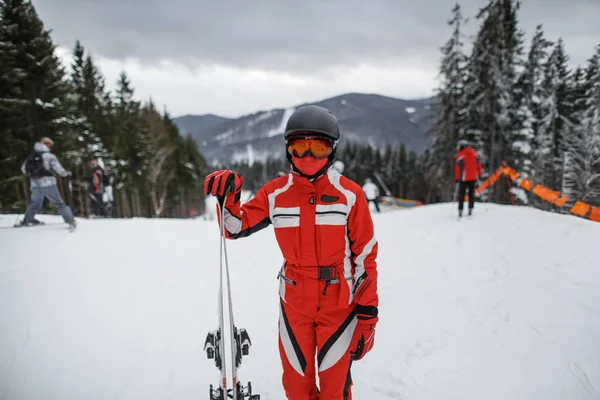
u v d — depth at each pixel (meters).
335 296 1.91
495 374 2.75
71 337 3.18
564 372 2.70
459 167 8.59
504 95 20.83
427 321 3.66
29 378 2.62
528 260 5.19
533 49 23.80
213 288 4.55
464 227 7.62
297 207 1.88
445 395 2.58
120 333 3.32
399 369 2.90
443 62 24.31
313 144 1.78
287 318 2.00
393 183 59.75
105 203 12.33
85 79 34.97
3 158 17.09
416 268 5.40
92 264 5.05
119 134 34.44
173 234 7.39
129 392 2.59
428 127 25.69
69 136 21.03
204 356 3.07
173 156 46.56
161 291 4.32
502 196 21.95
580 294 3.91
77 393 2.53
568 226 6.73
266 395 2.62
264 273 5.19
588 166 23.25
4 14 19.27
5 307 3.61
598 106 23.14
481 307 3.86
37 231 7.00
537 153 24.08
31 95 19.25
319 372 1.96
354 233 1.91
